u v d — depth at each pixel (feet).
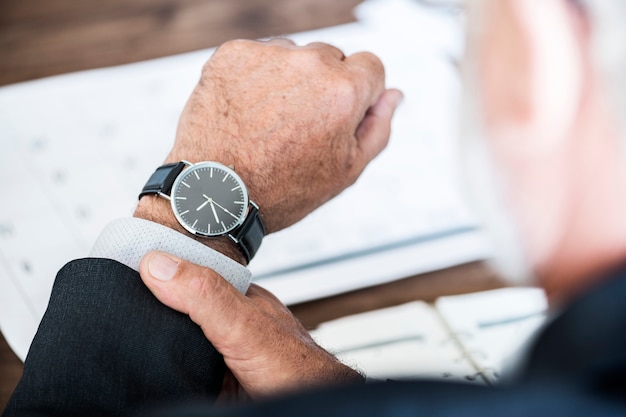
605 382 0.99
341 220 2.85
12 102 3.05
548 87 1.04
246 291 2.23
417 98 3.07
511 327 2.59
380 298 2.73
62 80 3.12
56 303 1.98
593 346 0.98
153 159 2.94
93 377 1.88
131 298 1.99
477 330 2.58
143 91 3.10
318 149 2.42
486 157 1.16
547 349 1.03
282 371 2.05
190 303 2.00
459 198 2.89
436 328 2.60
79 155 2.94
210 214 2.21
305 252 2.78
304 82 2.44
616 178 1.04
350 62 2.50
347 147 2.47
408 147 2.99
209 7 3.31
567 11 1.01
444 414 1.04
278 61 2.47
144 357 1.95
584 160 1.05
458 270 2.78
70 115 3.02
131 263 2.09
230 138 2.37
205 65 2.50
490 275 2.76
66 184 2.88
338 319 2.70
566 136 1.05
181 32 3.26
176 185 2.22
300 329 2.23
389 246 2.80
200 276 2.00
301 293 2.71
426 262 2.78
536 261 1.17
